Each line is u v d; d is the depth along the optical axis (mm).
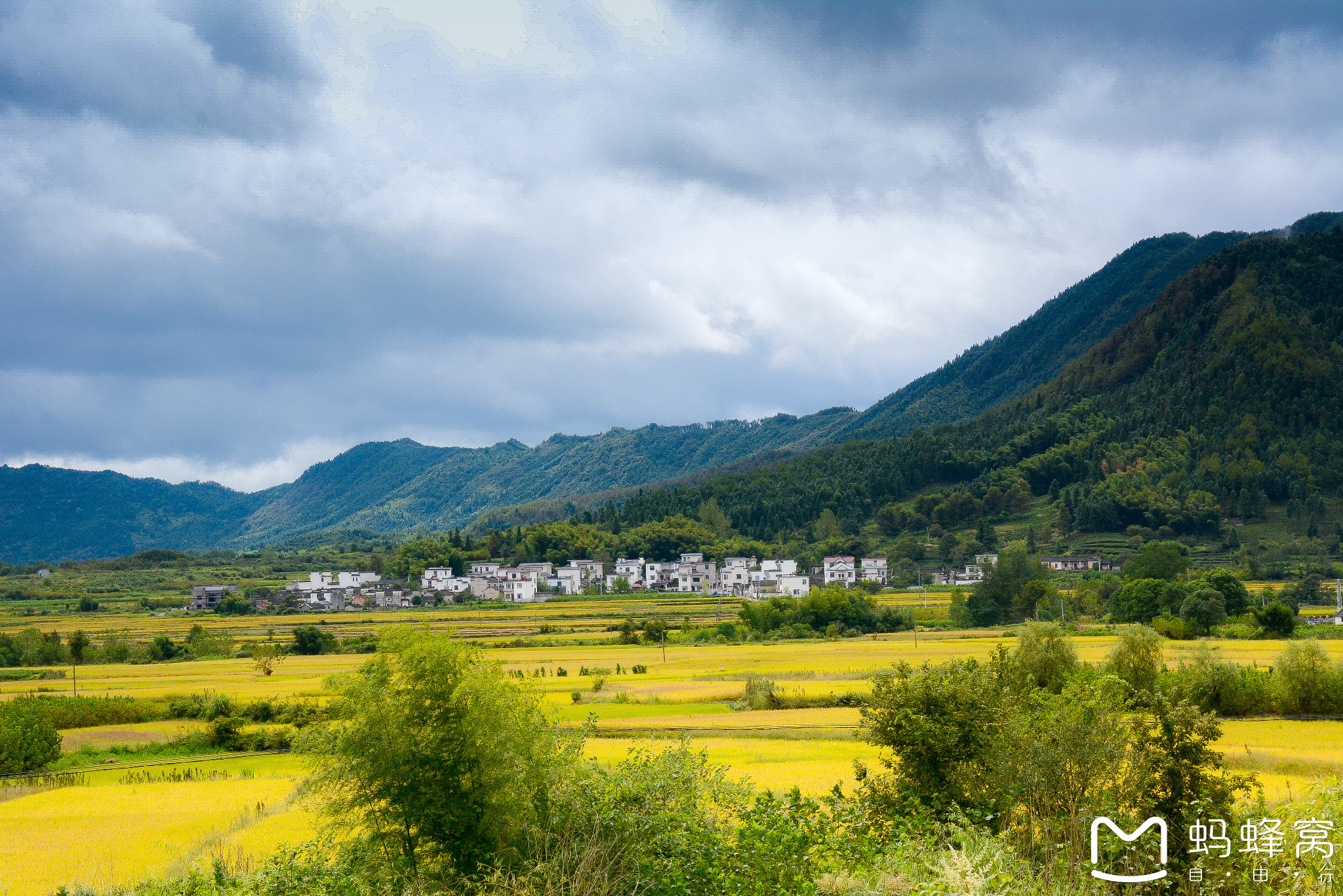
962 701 20188
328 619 151250
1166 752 15859
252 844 29969
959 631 120250
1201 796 15359
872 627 126375
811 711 58531
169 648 112312
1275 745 43250
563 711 59812
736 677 76438
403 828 17625
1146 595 112875
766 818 16344
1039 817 15586
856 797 20312
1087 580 156625
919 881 13398
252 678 85688
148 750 56938
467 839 17109
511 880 15148
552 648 107375
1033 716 17859
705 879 14672
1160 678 55625
